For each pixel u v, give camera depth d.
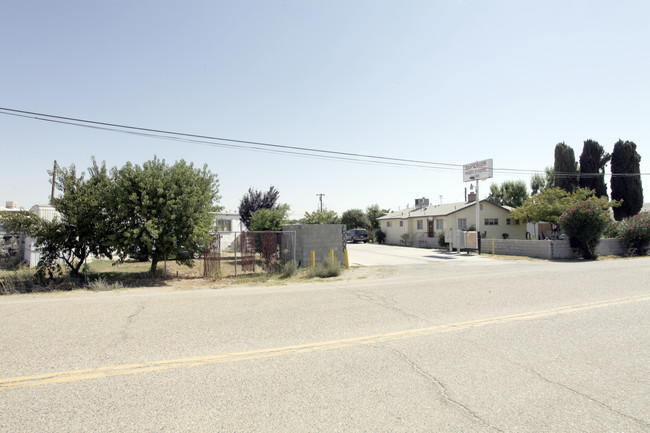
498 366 4.25
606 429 2.94
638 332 5.51
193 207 13.06
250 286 11.35
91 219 12.55
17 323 6.31
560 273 12.44
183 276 13.95
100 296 9.35
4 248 17.89
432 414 3.18
